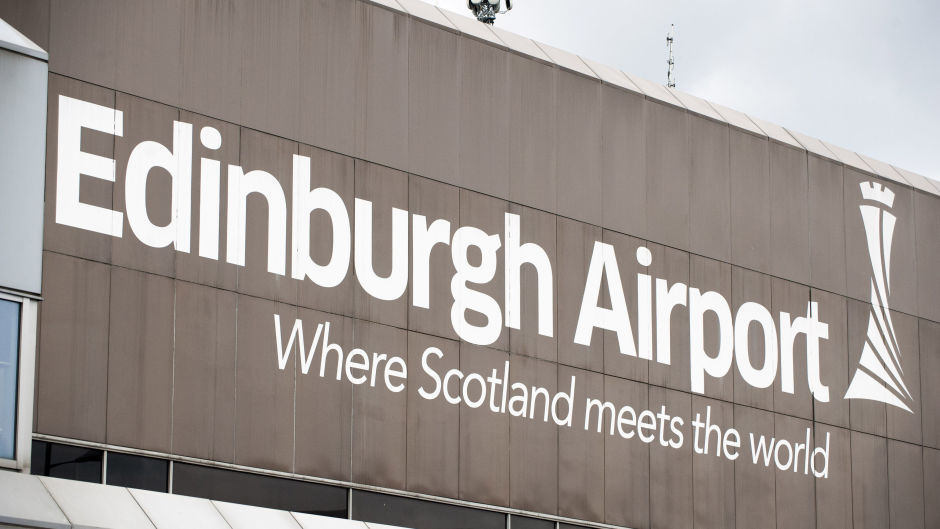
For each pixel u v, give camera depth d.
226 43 26.95
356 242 27.88
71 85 25.00
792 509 33.34
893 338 36.28
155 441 24.77
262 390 26.14
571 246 30.95
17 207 21.30
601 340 31.02
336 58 28.34
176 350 25.28
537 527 29.34
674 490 31.44
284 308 26.69
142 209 25.38
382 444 27.45
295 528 24.95
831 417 34.56
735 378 33.03
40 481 21.55
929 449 36.31
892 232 37.00
